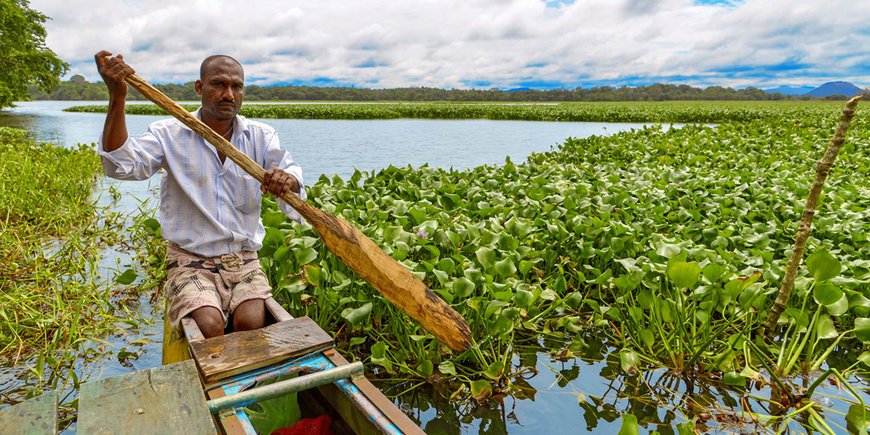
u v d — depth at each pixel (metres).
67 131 25.23
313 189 6.01
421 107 42.34
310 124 29.77
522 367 3.64
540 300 4.33
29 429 1.71
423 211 4.88
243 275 3.08
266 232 4.02
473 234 4.55
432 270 3.86
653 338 3.65
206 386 2.21
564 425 3.02
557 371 3.59
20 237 5.96
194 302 2.83
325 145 18.14
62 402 3.18
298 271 4.13
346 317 3.40
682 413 3.11
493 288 3.63
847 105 3.16
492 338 3.68
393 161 14.17
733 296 3.60
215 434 1.76
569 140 12.85
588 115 34.28
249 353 2.37
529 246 4.79
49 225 6.49
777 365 3.46
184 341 2.90
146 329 4.14
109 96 2.63
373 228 4.44
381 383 3.44
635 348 3.83
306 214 2.78
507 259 3.89
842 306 3.41
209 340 2.46
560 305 4.42
